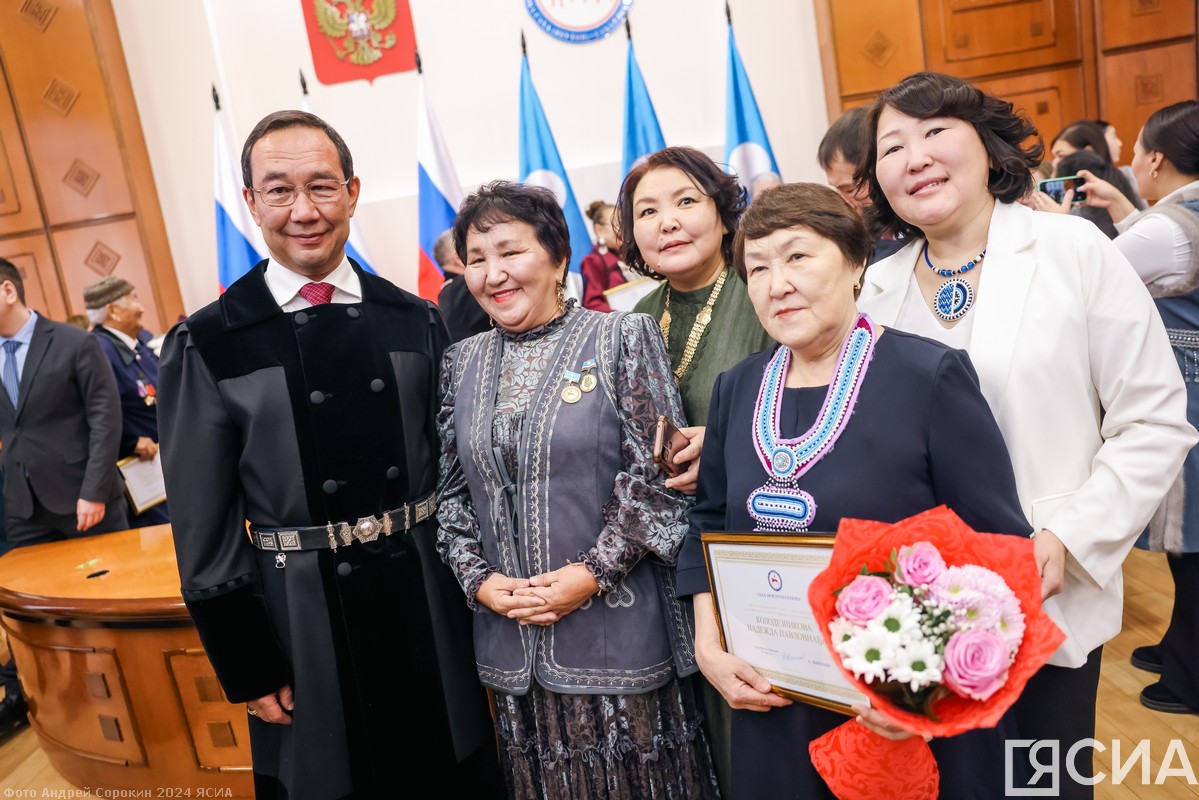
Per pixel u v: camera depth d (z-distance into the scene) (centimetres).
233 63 439
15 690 320
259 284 160
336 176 153
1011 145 138
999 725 126
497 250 152
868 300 154
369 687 153
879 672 90
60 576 254
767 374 130
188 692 231
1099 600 131
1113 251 131
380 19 437
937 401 113
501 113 443
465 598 170
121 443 361
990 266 135
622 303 322
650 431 147
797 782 121
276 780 157
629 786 149
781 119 446
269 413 152
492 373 157
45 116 426
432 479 170
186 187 448
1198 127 233
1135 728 228
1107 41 436
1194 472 215
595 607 148
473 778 166
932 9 427
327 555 153
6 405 326
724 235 173
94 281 438
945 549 99
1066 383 129
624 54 443
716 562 124
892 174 136
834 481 116
